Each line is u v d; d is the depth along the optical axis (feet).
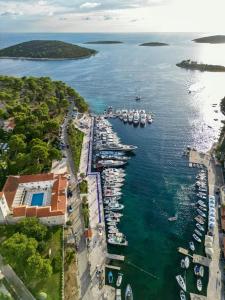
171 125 590.14
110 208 337.11
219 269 258.37
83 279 245.45
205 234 299.17
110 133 538.47
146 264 268.62
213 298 232.94
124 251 282.77
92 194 358.02
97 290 237.25
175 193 369.71
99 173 406.41
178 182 392.27
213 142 509.35
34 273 222.89
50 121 481.46
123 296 236.22
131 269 262.67
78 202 338.95
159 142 512.22
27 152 418.31
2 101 638.94
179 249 283.18
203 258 270.26
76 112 635.66
